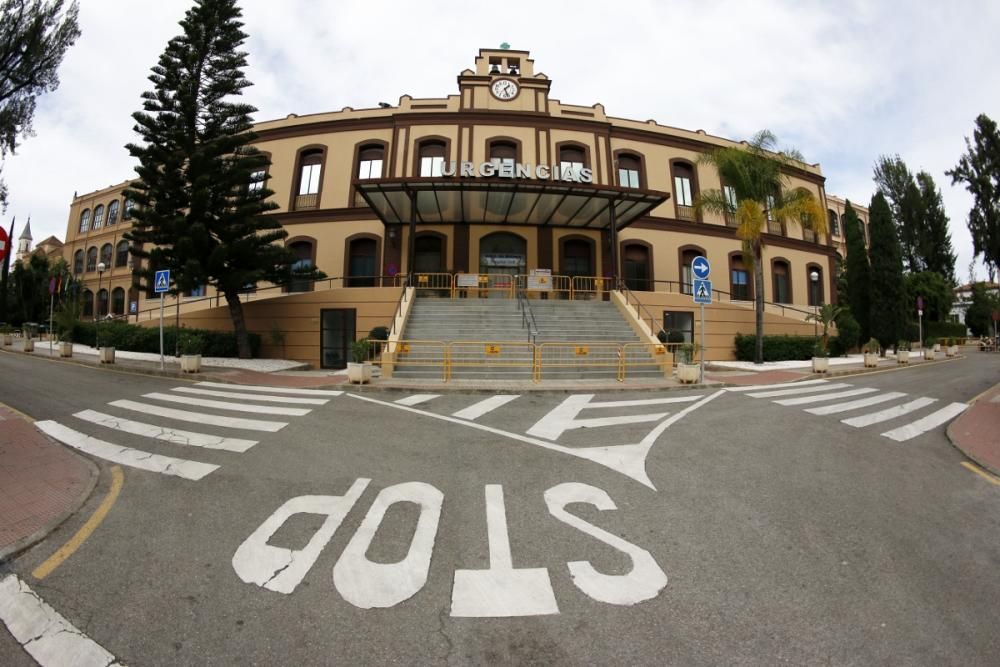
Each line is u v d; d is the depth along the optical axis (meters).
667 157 23.52
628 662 2.42
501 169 17.84
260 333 17.83
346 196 21.48
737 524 4.03
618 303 17.19
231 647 2.52
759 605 2.90
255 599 2.94
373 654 2.47
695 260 12.09
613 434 6.96
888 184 40.00
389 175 21.44
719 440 6.69
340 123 22.05
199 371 13.23
